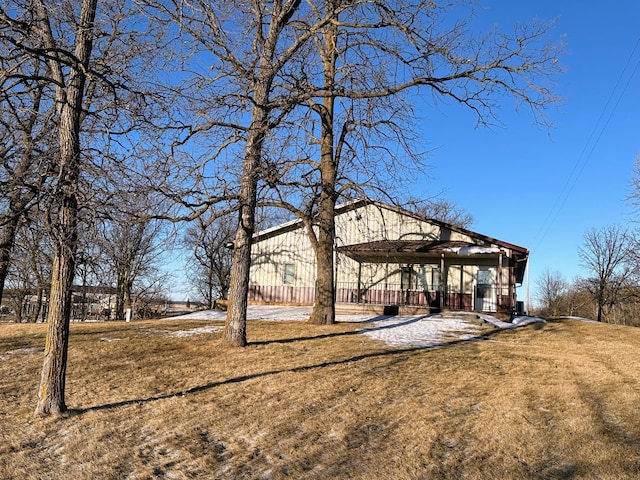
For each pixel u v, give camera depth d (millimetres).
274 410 7973
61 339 8102
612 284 50312
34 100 10867
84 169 7543
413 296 26875
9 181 7539
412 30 11570
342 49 14547
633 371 10742
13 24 7715
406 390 9031
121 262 9188
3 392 9570
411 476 5371
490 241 24938
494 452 5973
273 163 12586
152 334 16703
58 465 6133
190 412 7988
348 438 6672
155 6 9477
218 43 11430
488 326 20250
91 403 8648
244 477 5598
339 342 14695
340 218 28000
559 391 8688
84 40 8203
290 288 28828
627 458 5543
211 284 48125
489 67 12430
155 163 9391
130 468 5957
